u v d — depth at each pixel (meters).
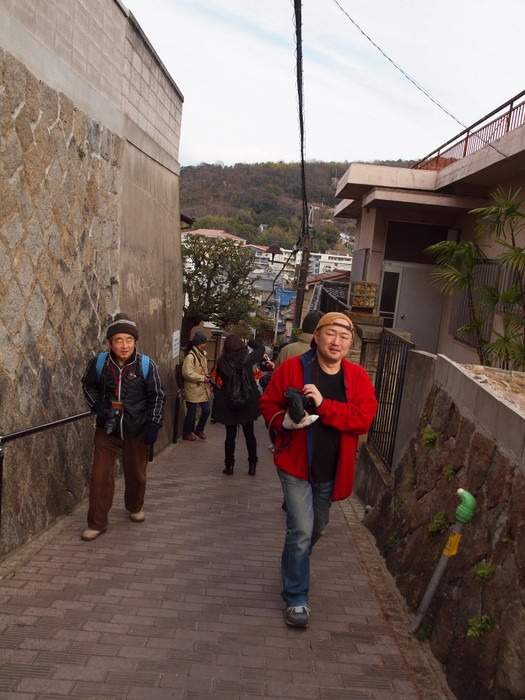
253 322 37.62
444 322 14.11
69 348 5.95
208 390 10.69
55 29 5.52
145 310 9.60
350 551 5.03
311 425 3.76
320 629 3.72
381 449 6.75
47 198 5.40
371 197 13.45
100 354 4.96
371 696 3.08
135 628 3.56
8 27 4.54
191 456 9.08
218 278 25.88
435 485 4.19
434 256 14.75
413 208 13.74
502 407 3.35
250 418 7.71
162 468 7.98
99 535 5.01
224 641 3.51
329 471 3.86
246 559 4.81
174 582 4.24
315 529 4.07
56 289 5.62
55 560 4.44
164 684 3.05
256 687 3.09
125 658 3.25
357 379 3.84
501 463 3.24
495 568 2.98
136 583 4.16
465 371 4.30
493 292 7.82
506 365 7.26
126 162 8.23
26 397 4.91
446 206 12.98
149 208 9.90
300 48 8.32
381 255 14.81
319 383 3.84
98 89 6.90
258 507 6.41
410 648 3.54
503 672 2.62
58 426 5.14
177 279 12.91
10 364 4.65
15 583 4.01
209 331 25.56
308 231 18.61
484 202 12.66
